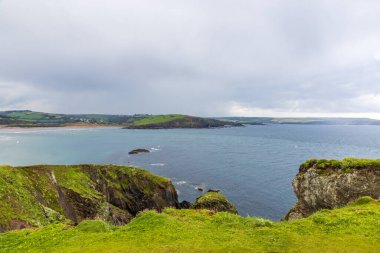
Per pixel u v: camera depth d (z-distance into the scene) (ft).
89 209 138.82
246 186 235.40
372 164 87.71
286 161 356.59
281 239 47.62
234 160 362.74
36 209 102.94
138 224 56.54
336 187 90.38
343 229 50.67
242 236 49.67
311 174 99.19
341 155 412.16
